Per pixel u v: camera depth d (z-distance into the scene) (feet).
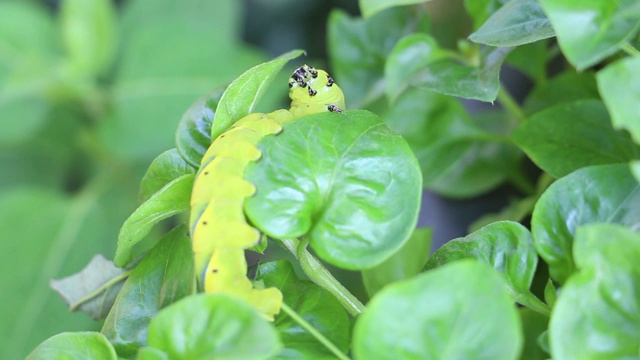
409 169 1.27
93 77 2.53
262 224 1.26
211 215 1.26
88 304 1.47
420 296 1.14
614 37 1.18
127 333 1.33
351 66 1.81
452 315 1.14
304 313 1.30
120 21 2.60
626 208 1.28
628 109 1.15
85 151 2.63
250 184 1.26
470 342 1.14
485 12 1.53
